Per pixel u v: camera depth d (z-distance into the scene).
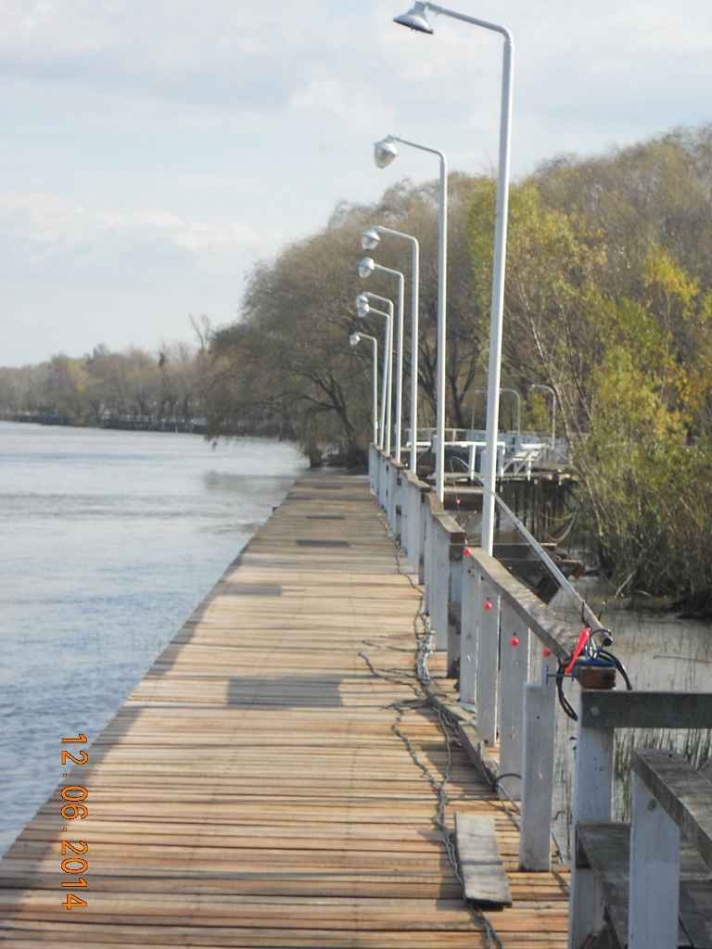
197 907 5.77
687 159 59.09
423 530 17.86
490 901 5.80
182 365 155.12
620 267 41.75
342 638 13.20
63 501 50.00
